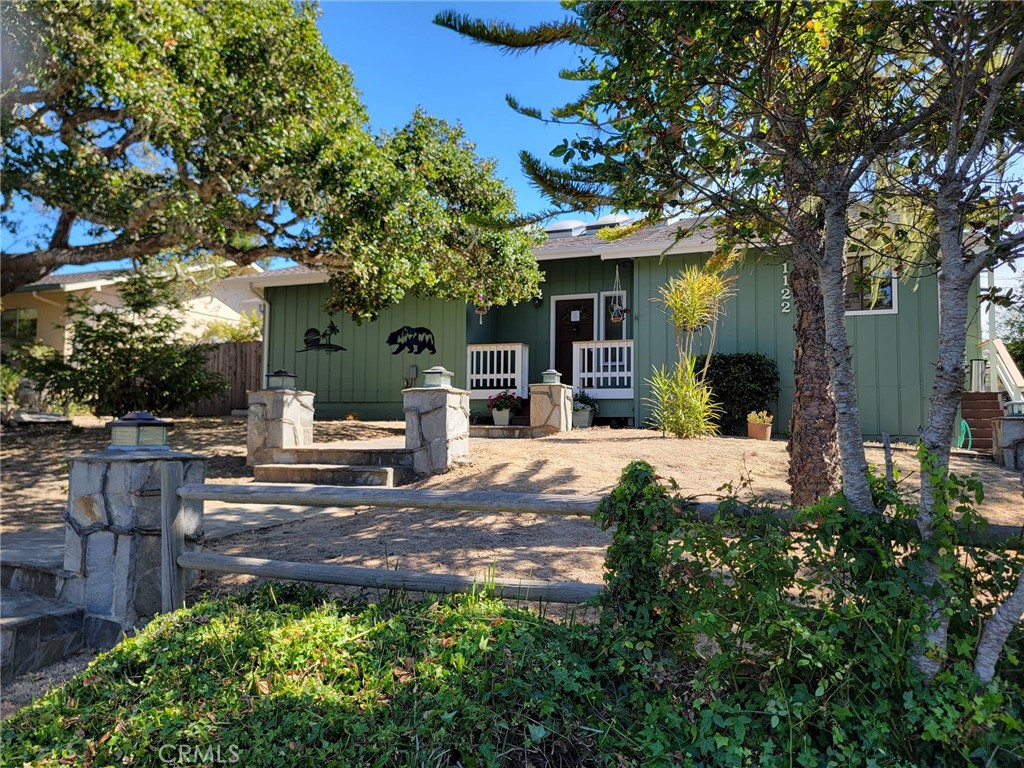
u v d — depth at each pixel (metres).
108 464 3.79
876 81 2.44
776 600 2.07
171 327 11.62
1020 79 2.17
